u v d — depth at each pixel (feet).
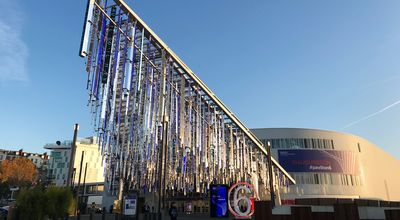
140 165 88.22
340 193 194.80
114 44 56.18
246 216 59.77
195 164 98.17
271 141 202.08
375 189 223.92
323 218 45.16
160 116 70.85
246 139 123.24
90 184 289.74
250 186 64.23
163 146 77.25
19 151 442.09
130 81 57.11
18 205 48.52
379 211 44.73
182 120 81.51
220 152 100.17
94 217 65.05
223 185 91.25
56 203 49.90
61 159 370.94
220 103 100.01
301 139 203.21
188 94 87.30
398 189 258.16
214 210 88.94
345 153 209.67
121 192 103.86
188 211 141.59
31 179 292.81
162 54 71.56
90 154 366.22
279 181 151.53
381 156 249.14
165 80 74.02
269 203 49.24
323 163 198.90
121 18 58.59
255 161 125.90
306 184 191.31
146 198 112.27
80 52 48.49
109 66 53.57
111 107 54.19
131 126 68.95
